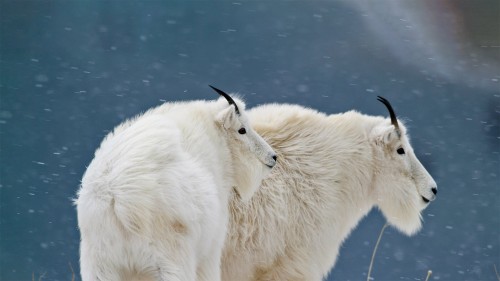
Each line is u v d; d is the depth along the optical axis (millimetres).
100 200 16250
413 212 24266
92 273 16484
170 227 16469
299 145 23000
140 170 16266
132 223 16109
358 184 23625
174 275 16469
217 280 18375
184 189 16672
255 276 22484
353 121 23984
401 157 24000
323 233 22875
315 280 22875
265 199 22188
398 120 24094
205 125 19922
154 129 16969
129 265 16578
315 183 22828
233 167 20766
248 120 21047
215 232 17938
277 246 22344
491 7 176000
